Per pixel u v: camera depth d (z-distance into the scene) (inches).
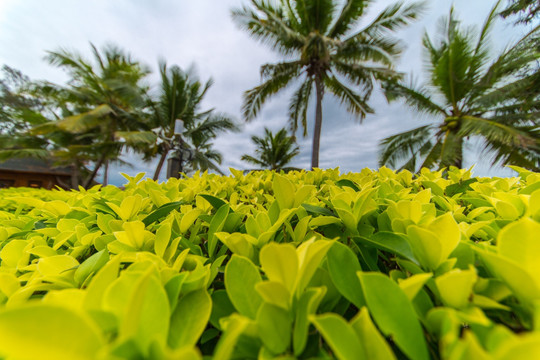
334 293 14.5
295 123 423.8
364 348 9.6
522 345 7.2
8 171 460.4
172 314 12.6
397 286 11.4
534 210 19.4
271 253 11.6
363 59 337.7
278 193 24.0
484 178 43.4
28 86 383.2
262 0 333.1
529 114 265.3
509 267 10.9
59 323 7.9
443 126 324.8
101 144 393.7
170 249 19.8
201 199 32.0
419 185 46.6
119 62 433.7
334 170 60.2
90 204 35.2
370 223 26.7
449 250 15.5
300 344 10.6
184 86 438.3
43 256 21.1
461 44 275.6
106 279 12.1
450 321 9.9
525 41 254.2
